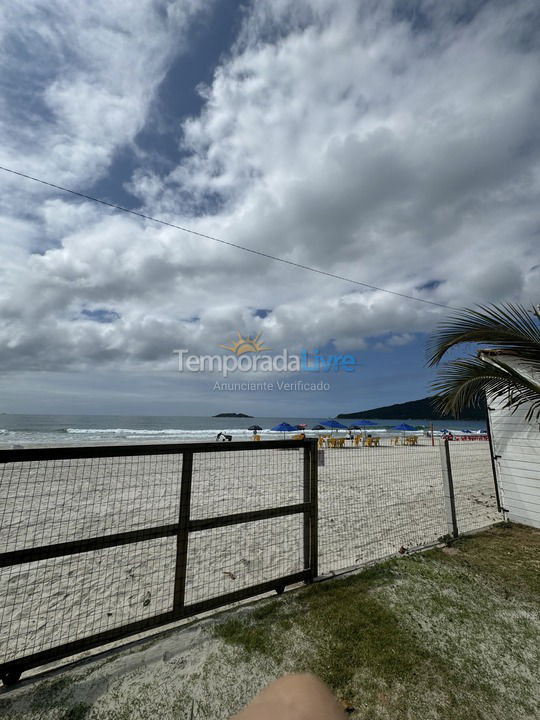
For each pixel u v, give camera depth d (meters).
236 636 2.61
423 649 2.55
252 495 7.72
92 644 2.36
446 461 4.94
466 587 3.44
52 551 2.24
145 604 3.30
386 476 10.34
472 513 6.61
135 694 2.12
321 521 5.80
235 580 3.74
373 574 3.60
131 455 2.61
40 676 2.22
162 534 2.63
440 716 2.04
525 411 5.73
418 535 5.24
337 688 2.20
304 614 2.89
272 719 0.41
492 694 2.21
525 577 3.67
